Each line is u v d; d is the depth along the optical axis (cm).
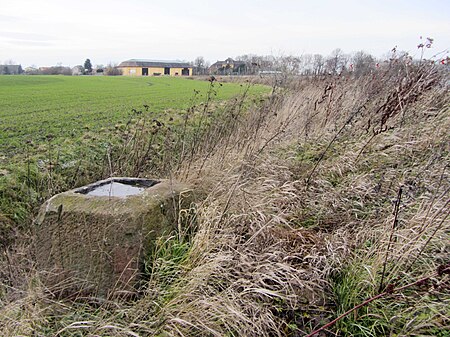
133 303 276
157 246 297
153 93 2092
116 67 7956
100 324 254
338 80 756
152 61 8019
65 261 293
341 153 516
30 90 2194
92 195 304
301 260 326
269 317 267
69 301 290
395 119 557
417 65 614
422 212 316
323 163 507
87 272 290
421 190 373
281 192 415
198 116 985
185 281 282
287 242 343
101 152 734
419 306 249
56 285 294
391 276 278
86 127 961
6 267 347
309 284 296
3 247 427
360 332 251
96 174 609
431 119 540
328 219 391
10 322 261
